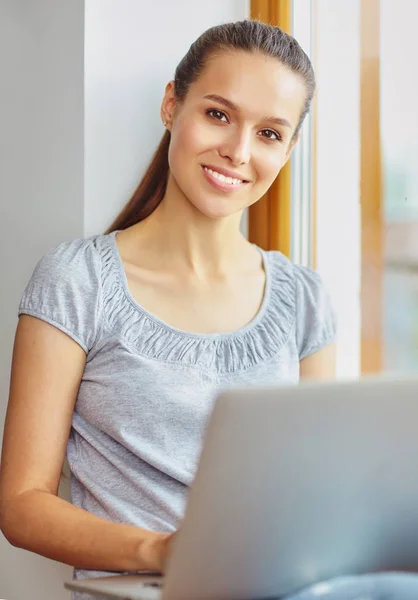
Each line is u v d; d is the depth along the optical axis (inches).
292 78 58.9
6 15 71.1
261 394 30.2
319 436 31.0
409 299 67.6
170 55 69.3
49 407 55.6
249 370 59.8
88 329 57.4
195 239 60.9
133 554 46.6
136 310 58.5
